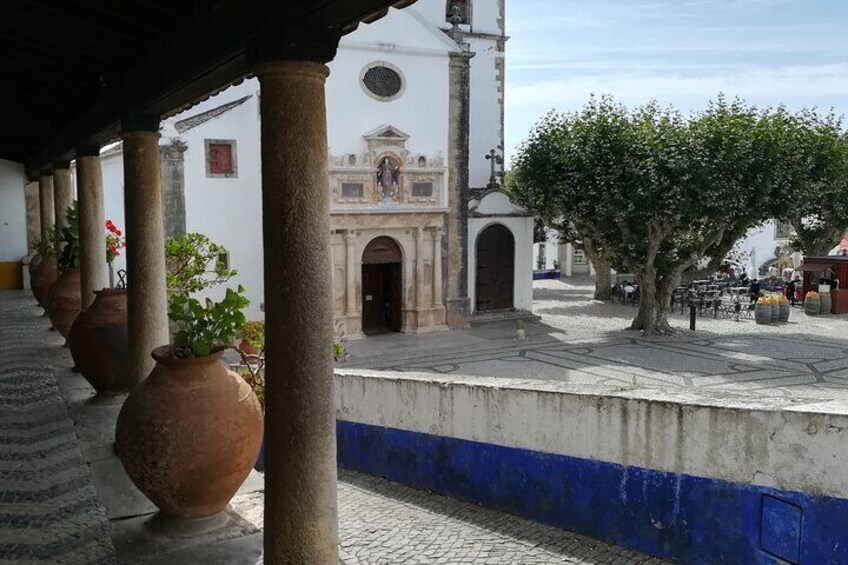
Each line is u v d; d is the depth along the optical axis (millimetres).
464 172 25359
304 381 3969
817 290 29969
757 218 23078
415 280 24766
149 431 5133
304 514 4027
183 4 4812
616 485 5848
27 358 10844
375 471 8188
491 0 30266
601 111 23906
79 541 5305
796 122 23859
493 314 27125
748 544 5066
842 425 4562
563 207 25328
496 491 6809
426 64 24359
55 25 5770
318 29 3832
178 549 5234
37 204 20828
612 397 5824
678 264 24250
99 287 9664
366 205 23484
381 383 8000
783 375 18062
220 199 21969
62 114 9977
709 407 5238
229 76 4887
